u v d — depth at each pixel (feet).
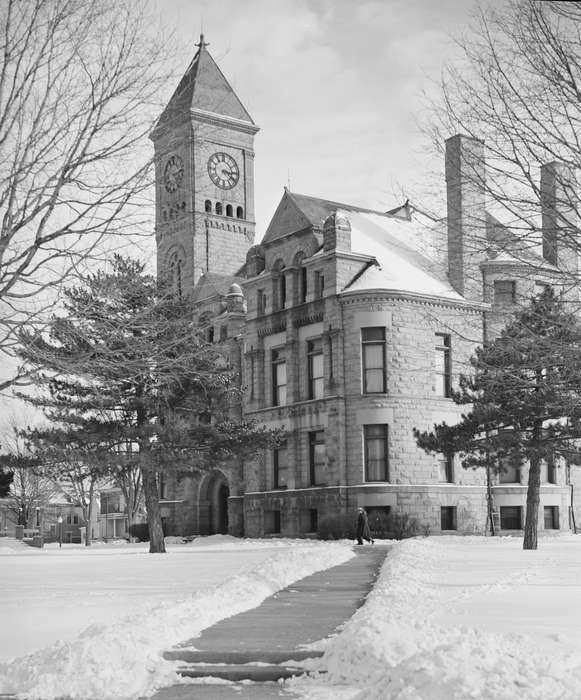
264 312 204.64
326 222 188.65
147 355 77.05
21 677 39.24
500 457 137.18
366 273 187.32
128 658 41.39
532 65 60.64
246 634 48.47
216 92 237.66
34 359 65.21
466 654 35.14
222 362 215.51
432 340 184.96
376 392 180.86
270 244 204.85
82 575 92.58
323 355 188.03
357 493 178.70
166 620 50.26
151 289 81.92
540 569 84.94
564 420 188.24
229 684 39.60
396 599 58.44
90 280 67.77
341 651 40.86
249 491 202.39
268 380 201.57
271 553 124.26
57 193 64.03
